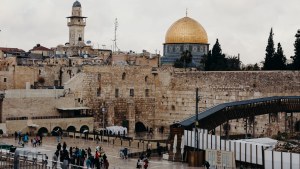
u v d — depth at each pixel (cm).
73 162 7038
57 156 7169
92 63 16512
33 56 19388
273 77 12644
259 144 7688
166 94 14675
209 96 13788
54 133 12381
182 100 14338
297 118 11988
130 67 14488
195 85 14075
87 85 13650
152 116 14900
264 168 7269
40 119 12294
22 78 14500
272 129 11944
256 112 10294
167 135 13800
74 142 10950
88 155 7594
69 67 14900
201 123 9138
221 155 7762
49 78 15000
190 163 8038
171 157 8681
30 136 11912
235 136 11731
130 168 7588
